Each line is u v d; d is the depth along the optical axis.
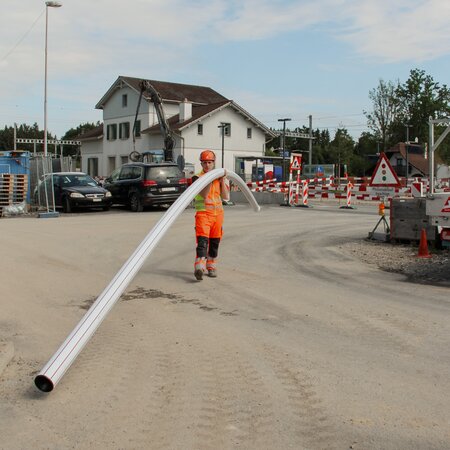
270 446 3.41
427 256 10.50
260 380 4.47
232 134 53.03
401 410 3.89
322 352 5.14
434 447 3.38
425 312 6.57
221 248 11.61
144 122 53.59
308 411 3.89
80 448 3.42
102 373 4.64
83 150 63.19
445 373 4.60
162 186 21.94
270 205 25.56
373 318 6.30
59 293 7.54
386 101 68.06
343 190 28.06
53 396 4.19
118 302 7.08
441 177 10.71
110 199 22.03
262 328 5.93
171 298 7.30
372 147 79.00
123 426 3.70
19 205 20.22
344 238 13.17
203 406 4.00
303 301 7.13
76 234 13.75
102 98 57.38
